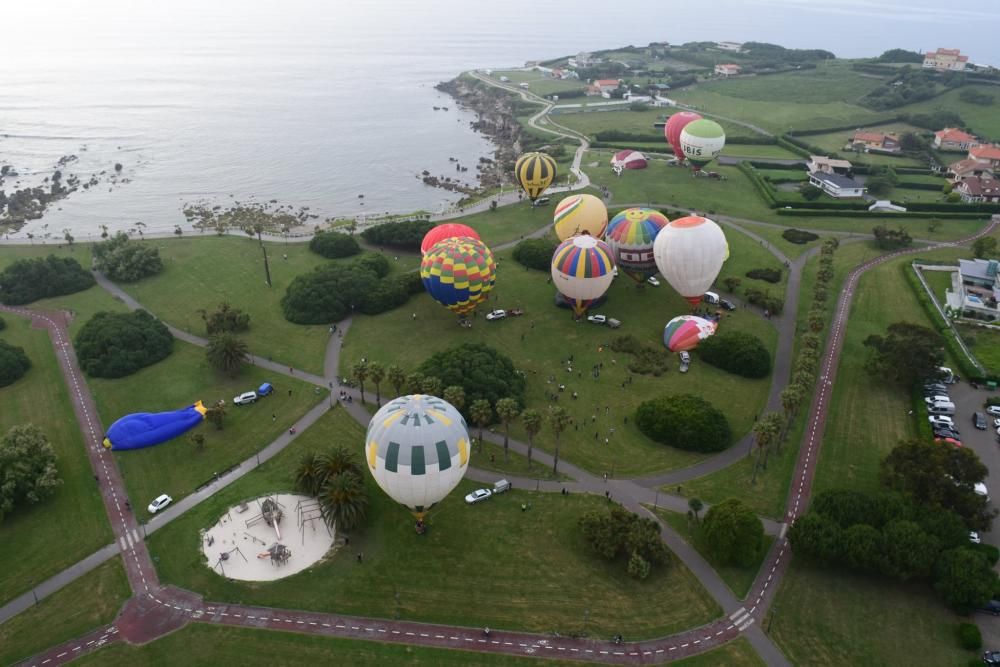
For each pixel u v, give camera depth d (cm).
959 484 9800
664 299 17050
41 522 10069
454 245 14775
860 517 9394
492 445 11744
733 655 8119
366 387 13500
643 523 9512
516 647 8206
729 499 9619
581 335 15450
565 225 18450
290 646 8188
